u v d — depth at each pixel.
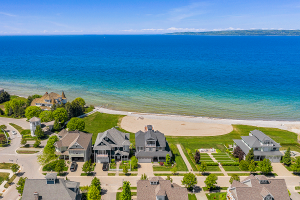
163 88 194.75
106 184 69.62
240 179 74.00
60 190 55.59
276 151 85.75
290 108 149.62
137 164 81.88
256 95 176.88
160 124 120.06
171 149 93.12
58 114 108.31
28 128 108.44
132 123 120.06
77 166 78.94
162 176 74.81
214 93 181.88
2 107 136.25
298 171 76.19
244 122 125.38
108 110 140.00
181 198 57.09
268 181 59.88
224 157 89.06
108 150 82.25
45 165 78.38
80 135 85.25
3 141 92.19
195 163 83.44
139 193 57.78
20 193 62.34
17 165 72.88
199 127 117.56
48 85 199.75
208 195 65.94
